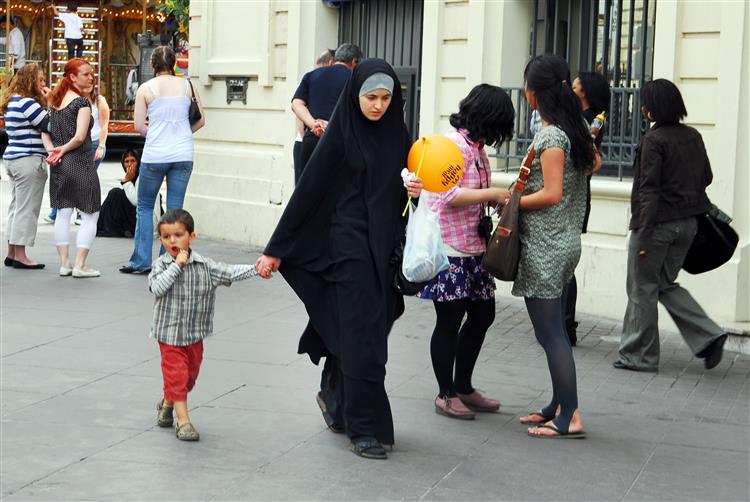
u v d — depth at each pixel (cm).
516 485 798
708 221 1148
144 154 1647
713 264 1170
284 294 1537
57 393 1009
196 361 903
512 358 1197
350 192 857
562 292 918
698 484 813
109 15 4772
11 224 1667
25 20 4916
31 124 1631
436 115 1652
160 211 2020
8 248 1731
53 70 4716
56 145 1603
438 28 1638
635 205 1148
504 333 1320
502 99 944
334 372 904
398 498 763
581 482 809
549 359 917
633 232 1155
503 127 945
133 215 2034
